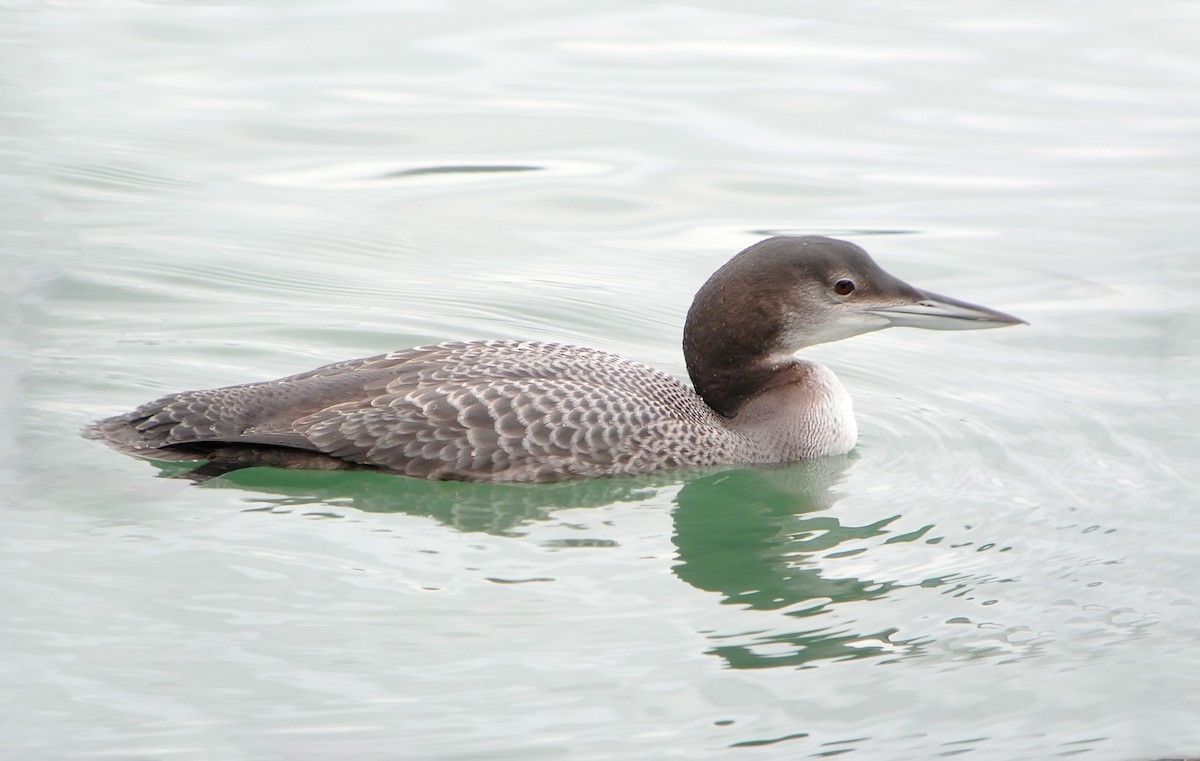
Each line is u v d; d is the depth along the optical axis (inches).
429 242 653.3
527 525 424.2
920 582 402.6
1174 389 539.2
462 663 353.4
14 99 775.1
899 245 649.6
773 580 402.0
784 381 478.6
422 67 840.3
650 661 357.7
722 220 674.8
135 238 638.5
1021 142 751.7
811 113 784.9
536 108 789.2
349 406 428.5
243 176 709.3
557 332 580.4
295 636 360.5
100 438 434.9
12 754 312.3
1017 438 504.1
